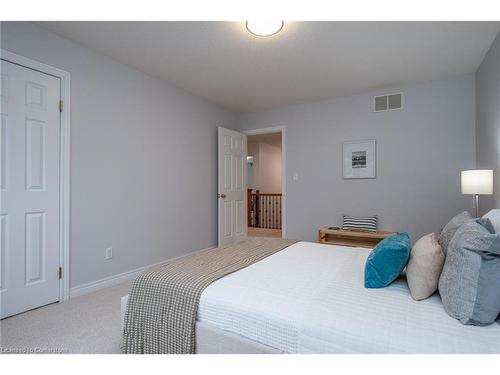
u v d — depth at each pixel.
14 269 2.03
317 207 4.08
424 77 3.19
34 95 2.14
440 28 2.18
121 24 2.13
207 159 4.09
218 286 1.36
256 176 7.54
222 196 4.21
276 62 2.80
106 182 2.66
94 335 1.75
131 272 2.89
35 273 2.14
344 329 1.00
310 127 4.15
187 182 3.70
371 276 1.37
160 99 3.28
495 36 2.29
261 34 2.27
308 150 4.16
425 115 3.35
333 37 2.32
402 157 3.49
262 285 1.38
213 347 1.21
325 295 1.26
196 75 3.14
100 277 2.59
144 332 1.41
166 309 1.37
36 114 2.15
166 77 3.21
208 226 4.10
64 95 2.32
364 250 2.17
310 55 2.64
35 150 2.14
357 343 0.95
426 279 1.21
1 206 1.96
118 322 1.93
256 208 7.22
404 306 1.15
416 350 0.89
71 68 2.38
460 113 3.16
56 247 2.27
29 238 2.11
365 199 3.73
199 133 3.93
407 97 3.45
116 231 2.75
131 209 2.91
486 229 1.19
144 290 1.46
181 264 1.73
